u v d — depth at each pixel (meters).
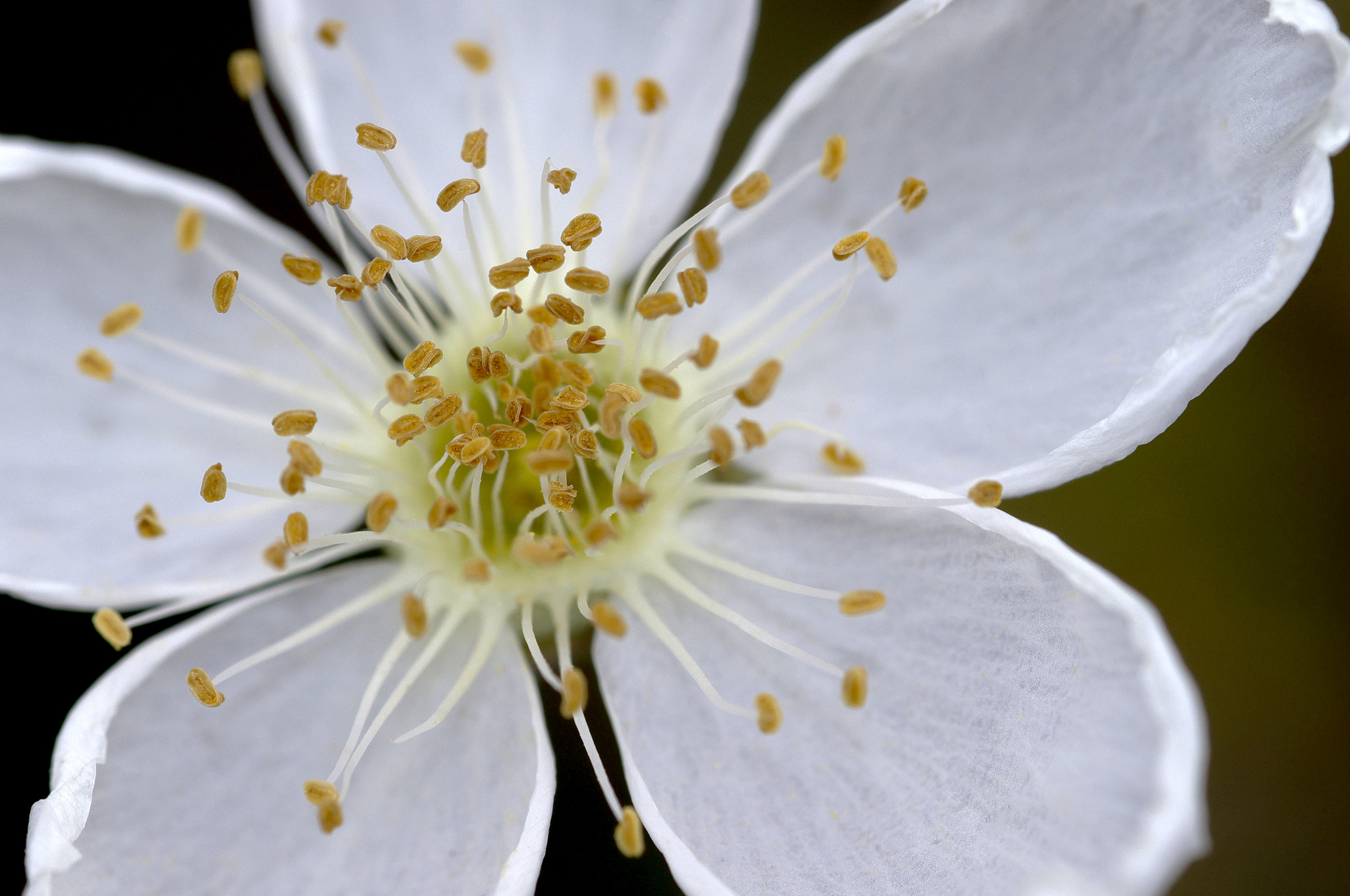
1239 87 0.09
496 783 0.09
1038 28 0.09
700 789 0.09
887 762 0.09
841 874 0.09
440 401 0.09
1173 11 0.09
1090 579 0.09
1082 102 0.09
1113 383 0.09
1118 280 0.09
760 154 0.09
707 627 0.09
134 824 0.09
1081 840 0.09
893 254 0.09
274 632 0.09
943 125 0.09
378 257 0.09
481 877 0.09
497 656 0.09
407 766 0.09
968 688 0.09
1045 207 0.09
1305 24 0.09
